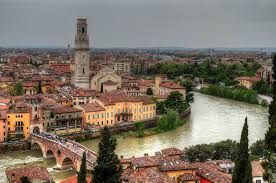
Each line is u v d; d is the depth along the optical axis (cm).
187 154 15088
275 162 6581
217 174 12006
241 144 8200
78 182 9369
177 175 12294
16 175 12888
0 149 19750
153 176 11362
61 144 17475
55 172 16650
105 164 8781
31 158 18938
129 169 12412
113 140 8994
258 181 11825
